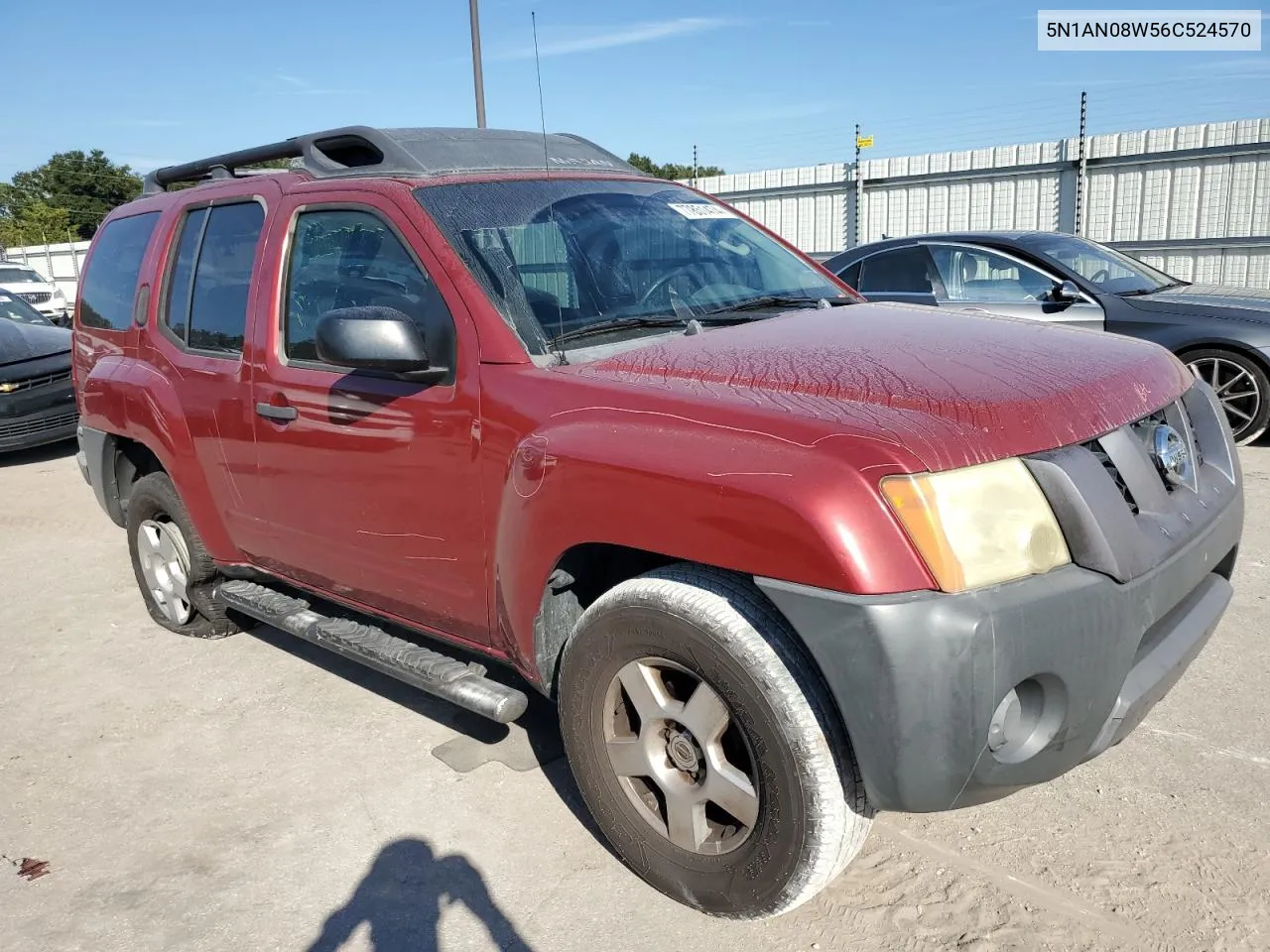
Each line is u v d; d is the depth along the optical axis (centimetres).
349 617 431
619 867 275
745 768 237
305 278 337
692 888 245
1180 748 317
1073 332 292
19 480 834
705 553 217
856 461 203
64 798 330
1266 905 244
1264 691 350
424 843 292
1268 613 413
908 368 242
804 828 216
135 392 411
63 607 516
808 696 213
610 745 256
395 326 270
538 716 366
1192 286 770
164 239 416
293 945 254
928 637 195
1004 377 237
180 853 296
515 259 297
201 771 342
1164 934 236
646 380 252
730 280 341
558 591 267
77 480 817
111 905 273
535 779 323
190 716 384
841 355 255
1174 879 256
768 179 1827
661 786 246
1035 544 208
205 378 373
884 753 202
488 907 262
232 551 399
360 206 318
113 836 306
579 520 240
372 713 377
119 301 449
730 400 232
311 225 338
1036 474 213
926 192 1627
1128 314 708
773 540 206
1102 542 212
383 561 314
